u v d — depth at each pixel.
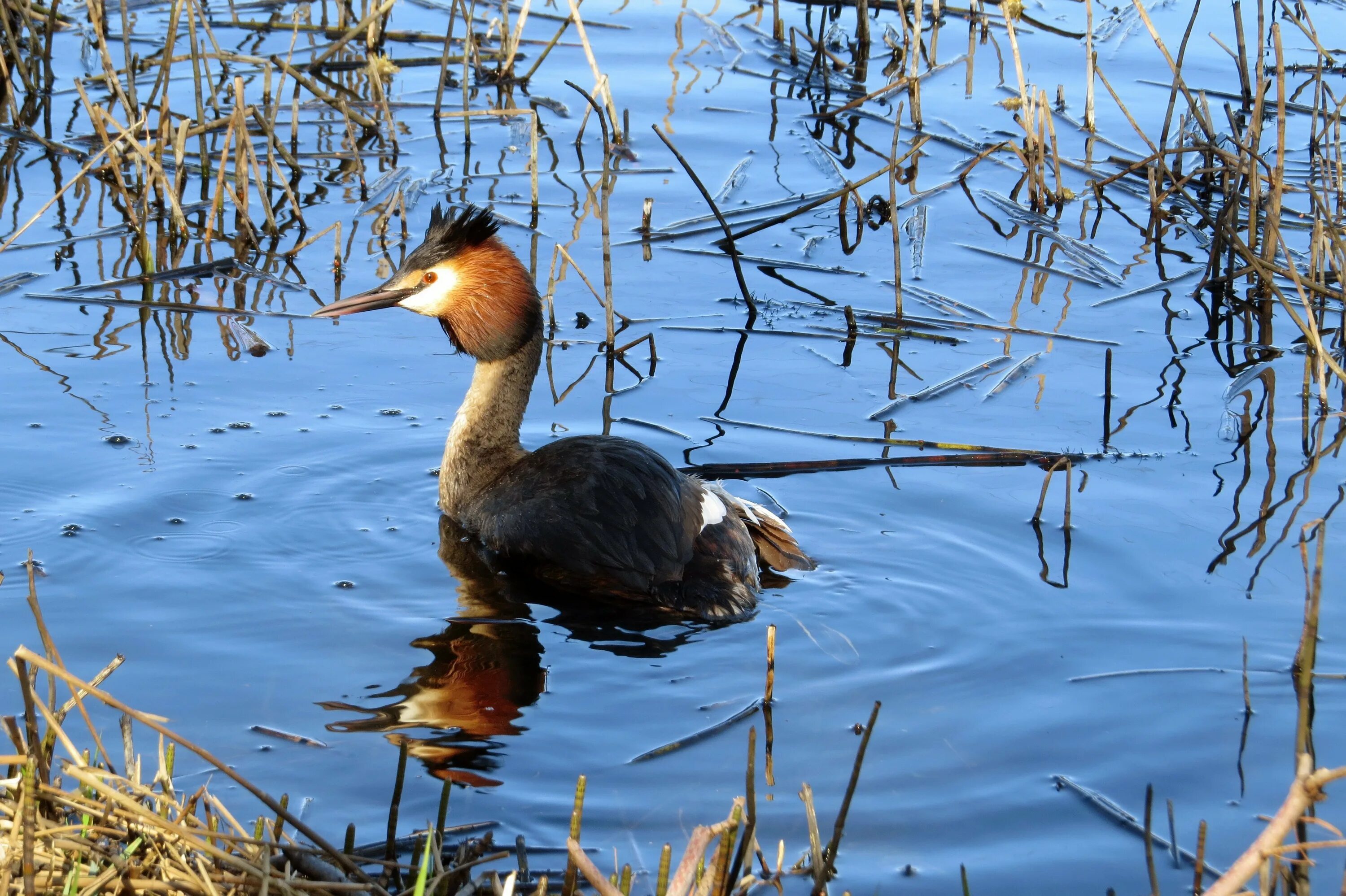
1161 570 9.96
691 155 19.08
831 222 17.44
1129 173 18.88
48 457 11.09
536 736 7.95
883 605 9.59
